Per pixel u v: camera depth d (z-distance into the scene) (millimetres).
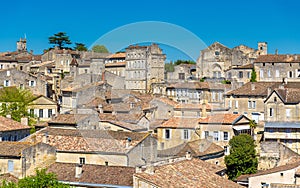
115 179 42750
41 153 50031
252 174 64062
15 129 63719
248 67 119375
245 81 119188
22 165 48406
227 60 122688
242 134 72812
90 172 44781
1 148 49562
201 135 43344
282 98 87625
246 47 138250
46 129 57938
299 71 115938
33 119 83000
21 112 83875
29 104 88062
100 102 45875
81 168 44906
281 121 87312
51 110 89625
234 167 69688
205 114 43281
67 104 87688
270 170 61812
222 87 78000
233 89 101938
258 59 119750
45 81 105875
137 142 35875
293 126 83688
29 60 144875
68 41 157250
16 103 84812
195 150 49656
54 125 67125
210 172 45344
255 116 96000
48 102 89812
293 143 83500
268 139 83938
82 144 51562
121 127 37094
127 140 36344
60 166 47281
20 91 91625
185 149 46906
